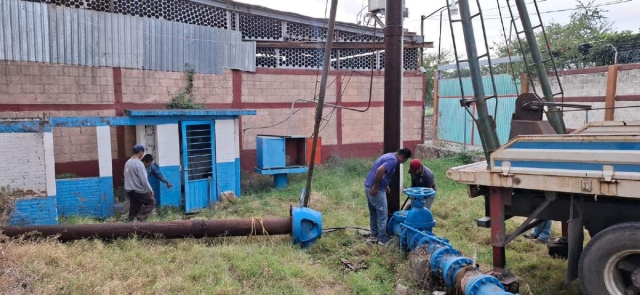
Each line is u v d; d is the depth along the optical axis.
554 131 4.83
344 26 14.26
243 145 13.01
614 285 3.72
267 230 6.30
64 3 10.30
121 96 10.94
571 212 4.09
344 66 14.50
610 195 3.54
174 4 11.78
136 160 7.84
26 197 6.99
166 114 9.05
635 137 3.46
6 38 9.40
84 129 10.56
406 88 15.26
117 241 6.00
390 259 5.53
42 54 9.83
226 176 10.10
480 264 5.57
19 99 9.73
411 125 15.52
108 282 4.50
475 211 7.96
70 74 10.24
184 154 9.34
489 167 4.43
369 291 4.73
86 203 8.42
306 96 13.83
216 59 12.35
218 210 9.16
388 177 6.12
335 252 6.07
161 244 6.03
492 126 4.64
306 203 6.89
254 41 12.96
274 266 5.15
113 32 10.70
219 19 12.60
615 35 15.59
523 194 4.52
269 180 12.02
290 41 13.34
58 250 5.25
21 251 5.04
